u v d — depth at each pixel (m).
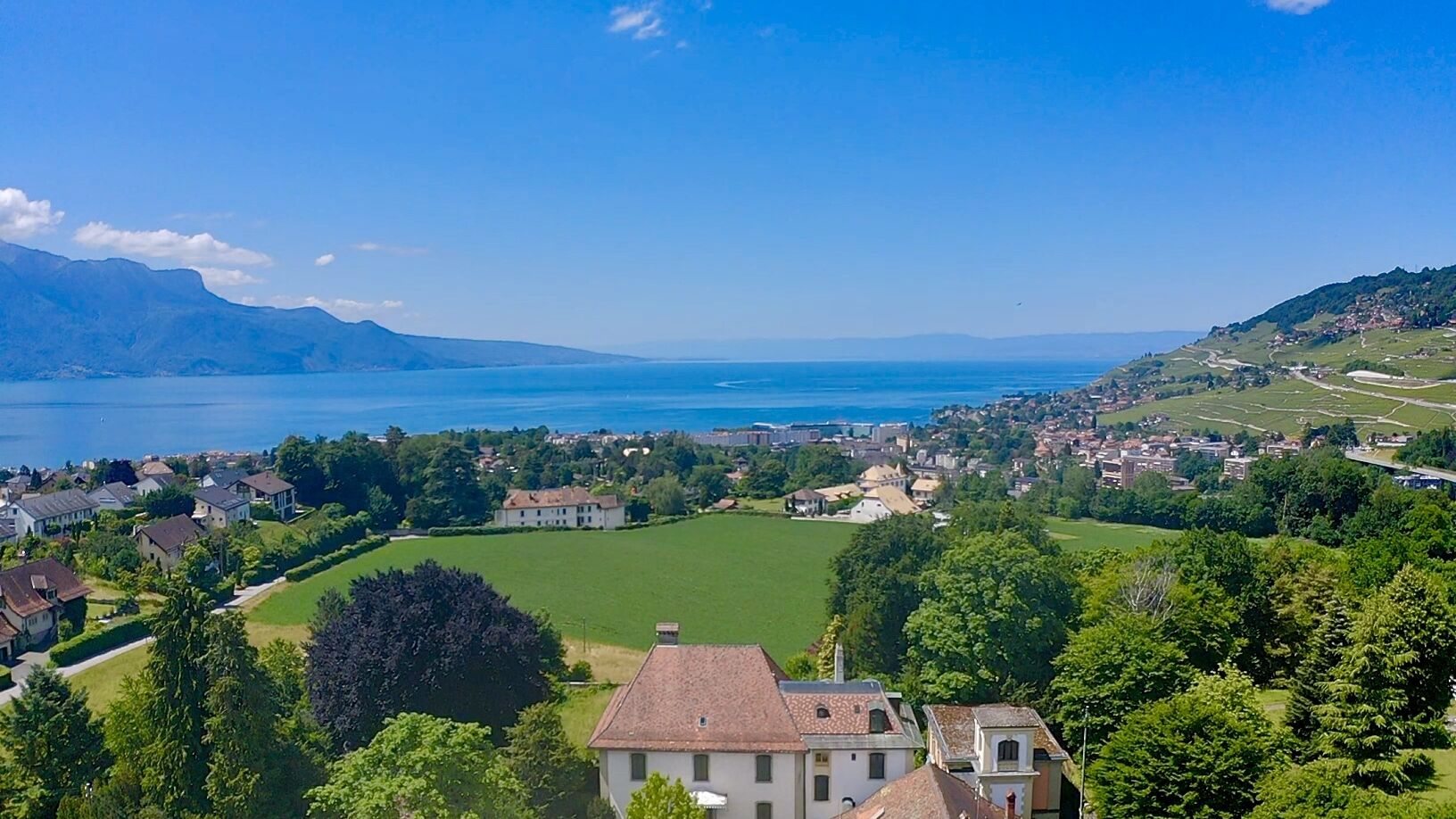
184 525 148.62
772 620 121.25
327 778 56.19
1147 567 80.88
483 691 67.94
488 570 155.25
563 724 75.19
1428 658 58.22
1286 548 87.19
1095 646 64.25
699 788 55.69
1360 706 56.84
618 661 99.44
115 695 88.31
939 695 69.75
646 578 148.62
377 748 45.84
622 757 55.97
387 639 67.25
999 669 70.88
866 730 56.88
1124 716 58.69
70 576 114.75
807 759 55.88
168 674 55.50
